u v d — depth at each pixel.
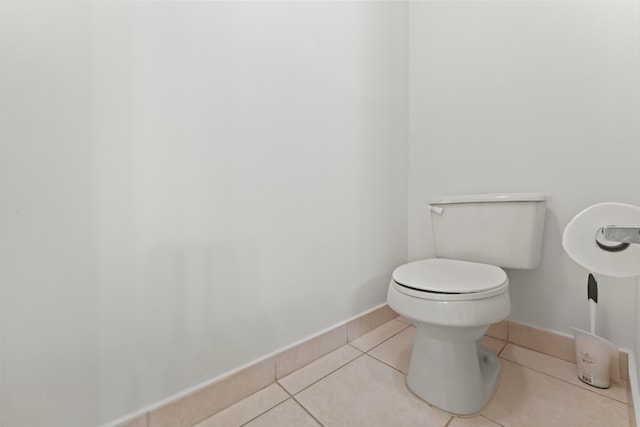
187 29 0.77
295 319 1.04
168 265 0.75
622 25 0.93
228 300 0.87
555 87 1.07
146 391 0.73
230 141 0.86
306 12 1.04
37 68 0.58
